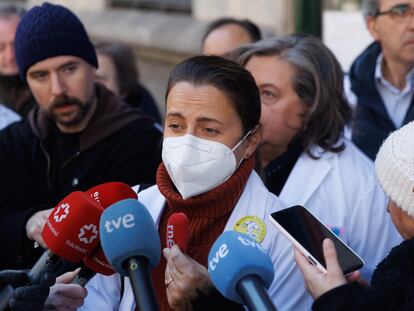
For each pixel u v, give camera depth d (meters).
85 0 8.86
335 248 1.68
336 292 1.56
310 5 5.10
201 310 1.73
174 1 7.55
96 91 2.87
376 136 3.09
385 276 1.62
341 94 2.51
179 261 1.74
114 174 2.74
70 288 1.88
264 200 1.96
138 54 8.03
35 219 2.53
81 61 2.74
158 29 7.50
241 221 1.93
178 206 1.93
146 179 2.78
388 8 3.05
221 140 1.86
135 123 2.83
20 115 3.73
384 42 3.11
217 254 1.57
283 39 2.50
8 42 3.69
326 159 2.45
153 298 1.49
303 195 2.38
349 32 4.42
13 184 2.76
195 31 6.97
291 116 2.44
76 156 2.76
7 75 3.70
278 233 1.93
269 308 1.45
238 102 1.86
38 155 2.79
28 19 2.74
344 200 2.38
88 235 1.84
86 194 1.90
